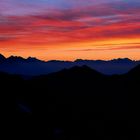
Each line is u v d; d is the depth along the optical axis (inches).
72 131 3604.8
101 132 4030.5
